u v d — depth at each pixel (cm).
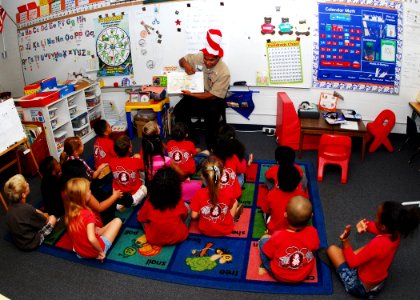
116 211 312
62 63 497
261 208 308
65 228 297
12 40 510
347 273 225
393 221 197
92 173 350
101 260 258
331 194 330
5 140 328
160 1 430
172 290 233
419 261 252
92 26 463
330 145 340
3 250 277
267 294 226
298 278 227
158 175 252
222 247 265
